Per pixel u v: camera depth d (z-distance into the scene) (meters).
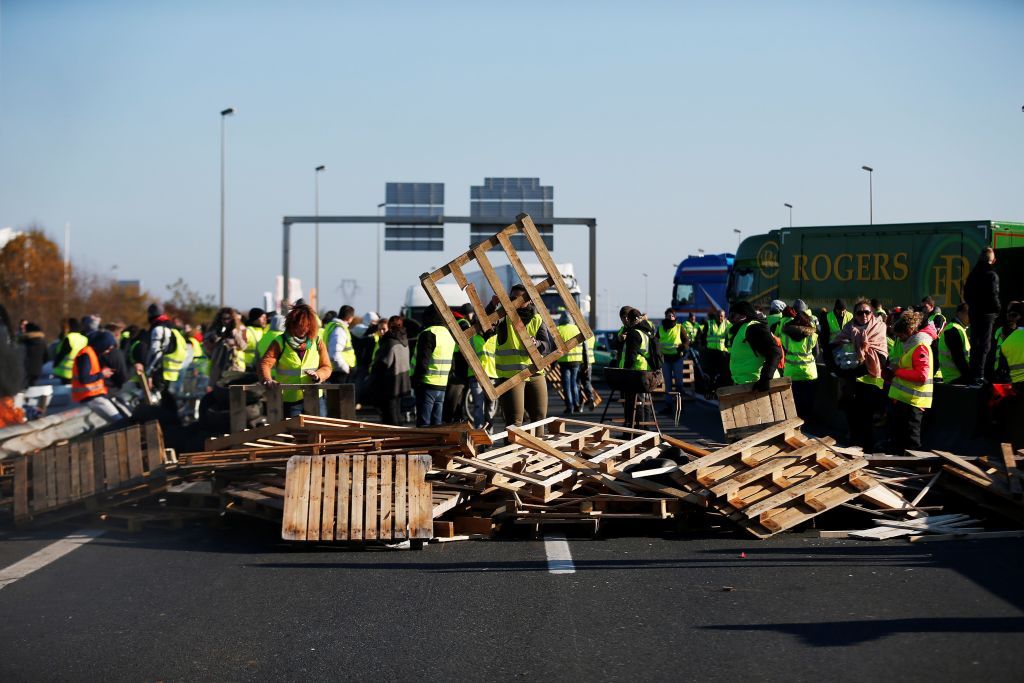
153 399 19.39
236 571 7.92
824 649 5.71
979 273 17.27
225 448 10.25
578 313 10.65
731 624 6.25
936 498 10.14
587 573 7.68
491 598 6.97
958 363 15.52
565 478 9.54
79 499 9.70
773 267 28.38
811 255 26.45
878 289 25.27
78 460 9.95
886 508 9.45
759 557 8.16
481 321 10.55
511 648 5.84
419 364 15.48
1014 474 9.44
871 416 13.77
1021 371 12.84
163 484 9.62
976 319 17.30
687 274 43.91
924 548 8.40
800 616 6.39
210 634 6.21
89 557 8.49
